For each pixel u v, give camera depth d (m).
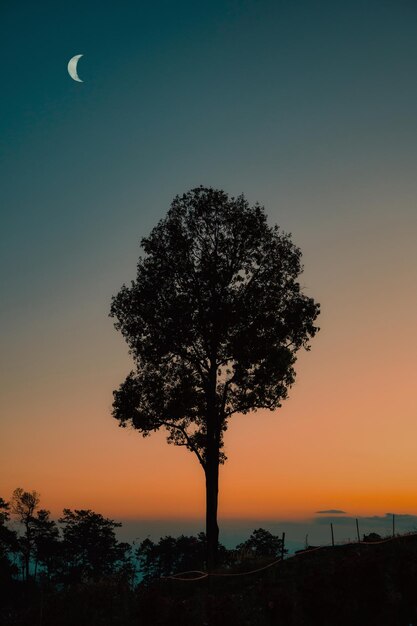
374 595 19.89
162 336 37.53
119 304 38.34
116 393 38.19
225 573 29.16
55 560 97.56
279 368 36.47
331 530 30.27
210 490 36.38
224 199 38.22
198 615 22.62
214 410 37.22
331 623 19.91
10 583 78.56
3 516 97.62
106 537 103.38
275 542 85.62
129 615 25.45
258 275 37.94
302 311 37.16
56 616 27.03
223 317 36.53
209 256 37.28
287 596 20.81
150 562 108.25
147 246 38.47
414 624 18.94
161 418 37.88
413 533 28.67
